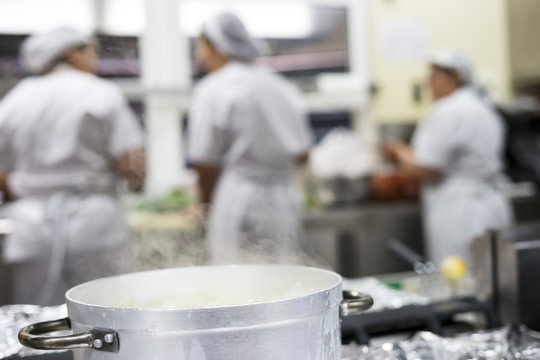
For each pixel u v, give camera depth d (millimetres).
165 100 3602
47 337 573
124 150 2395
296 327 576
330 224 3357
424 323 1056
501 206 3184
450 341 935
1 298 2701
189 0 3645
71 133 2303
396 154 3510
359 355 891
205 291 788
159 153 3637
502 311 1135
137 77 3596
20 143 2322
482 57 4191
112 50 3527
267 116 2557
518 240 1117
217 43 2576
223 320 547
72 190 2338
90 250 2344
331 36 3938
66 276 2348
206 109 2564
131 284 757
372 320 1040
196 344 549
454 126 3088
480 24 4172
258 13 3777
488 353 873
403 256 1582
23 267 2363
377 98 3957
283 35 3838
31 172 2344
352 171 3488
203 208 2736
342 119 4031
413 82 4023
